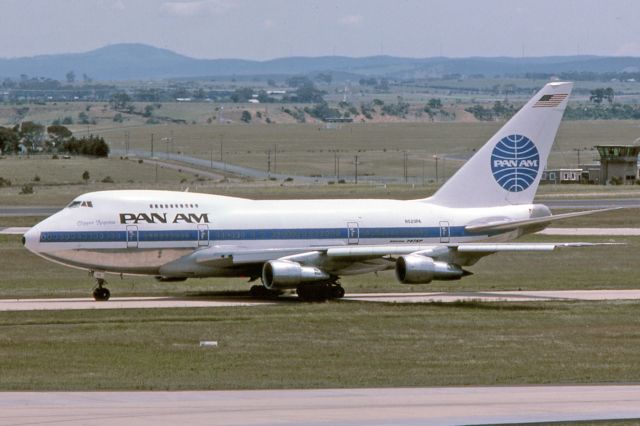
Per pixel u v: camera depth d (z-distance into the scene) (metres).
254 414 67.06
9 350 98.69
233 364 92.94
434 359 95.88
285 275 130.00
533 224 146.25
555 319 118.88
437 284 155.75
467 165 146.00
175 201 135.12
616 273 171.12
